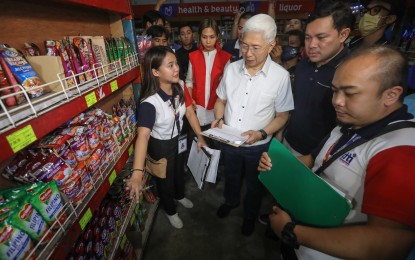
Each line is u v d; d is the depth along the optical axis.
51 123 0.79
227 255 1.98
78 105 0.95
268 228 2.09
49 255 0.74
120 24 1.85
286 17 6.71
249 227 2.13
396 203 0.60
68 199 0.91
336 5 1.36
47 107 0.80
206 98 2.75
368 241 0.63
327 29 1.38
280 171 1.08
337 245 0.69
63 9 1.32
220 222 2.31
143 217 2.12
